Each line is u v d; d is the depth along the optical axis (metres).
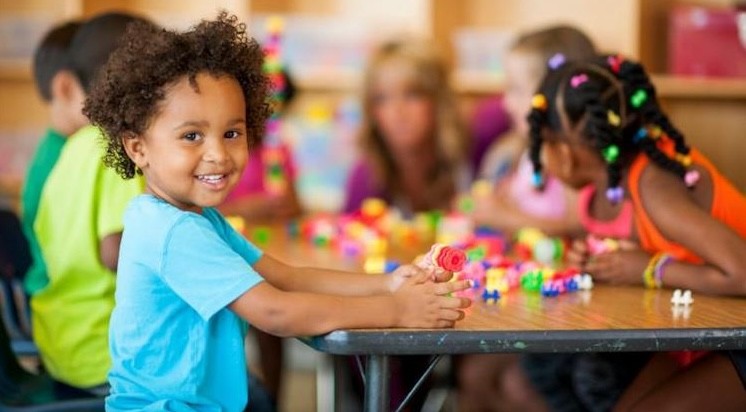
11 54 5.08
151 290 2.04
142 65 2.03
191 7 5.31
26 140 5.09
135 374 2.08
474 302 2.30
